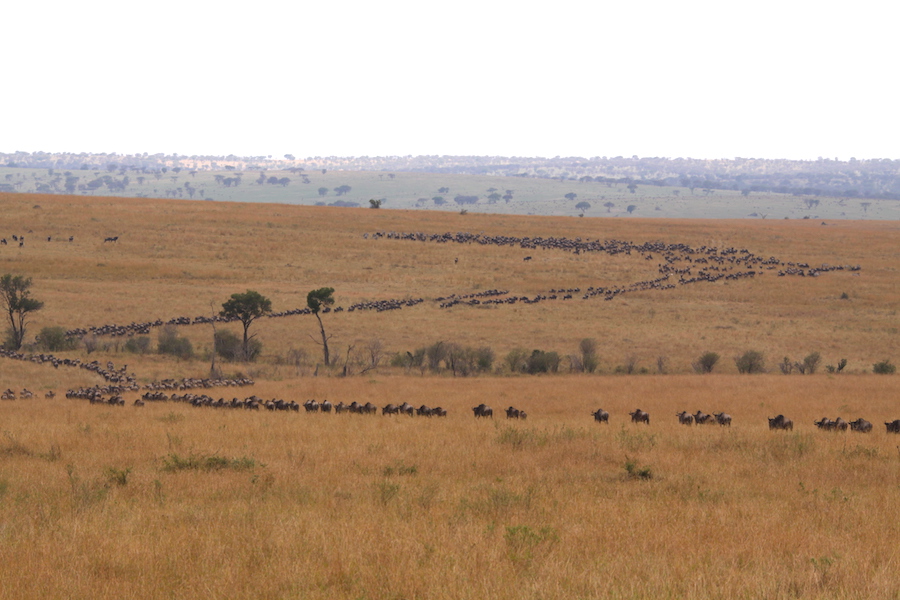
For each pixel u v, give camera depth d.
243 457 65.81
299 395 159.38
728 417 103.94
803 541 39.94
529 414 121.19
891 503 50.31
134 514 45.09
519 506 47.72
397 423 99.88
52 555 36.03
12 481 56.31
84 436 83.88
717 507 49.03
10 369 192.12
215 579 32.78
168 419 105.94
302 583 32.47
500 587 31.39
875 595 31.23
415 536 39.28
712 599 30.78
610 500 50.75
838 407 129.88
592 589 31.39
